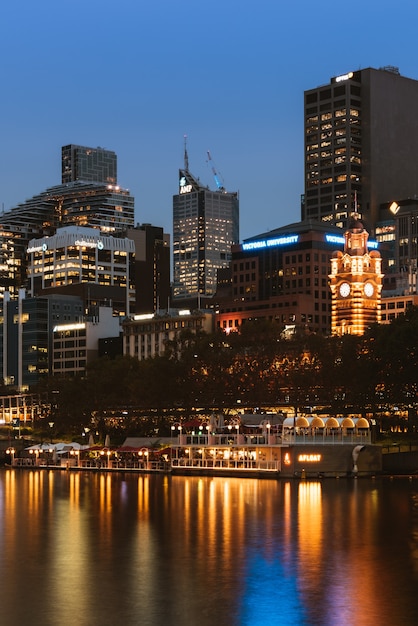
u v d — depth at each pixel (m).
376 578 110.88
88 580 110.44
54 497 198.12
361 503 178.38
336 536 139.38
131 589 106.00
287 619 94.12
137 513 167.75
